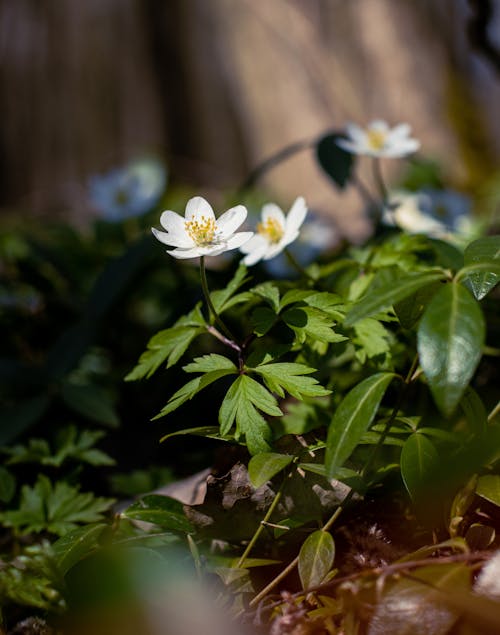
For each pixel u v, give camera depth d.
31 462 0.49
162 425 0.52
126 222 0.78
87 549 0.39
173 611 0.37
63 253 0.74
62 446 0.47
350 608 0.36
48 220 0.92
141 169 0.77
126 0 1.73
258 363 0.39
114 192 0.72
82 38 1.75
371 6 1.22
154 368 0.41
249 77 1.40
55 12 1.75
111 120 1.77
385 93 1.20
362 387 0.36
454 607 0.35
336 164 0.56
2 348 0.64
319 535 0.38
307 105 1.29
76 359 0.53
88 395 0.51
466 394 0.38
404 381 0.38
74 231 0.82
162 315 0.65
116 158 1.74
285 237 0.43
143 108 1.76
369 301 0.36
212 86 1.67
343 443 0.36
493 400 0.46
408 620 0.35
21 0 1.76
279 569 0.40
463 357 0.34
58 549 0.39
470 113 1.18
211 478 0.39
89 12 1.74
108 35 1.74
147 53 1.73
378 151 0.52
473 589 0.35
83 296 0.69
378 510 0.40
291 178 1.26
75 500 0.44
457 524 0.38
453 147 1.15
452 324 0.34
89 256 0.76
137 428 0.53
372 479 0.39
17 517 0.43
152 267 0.61
